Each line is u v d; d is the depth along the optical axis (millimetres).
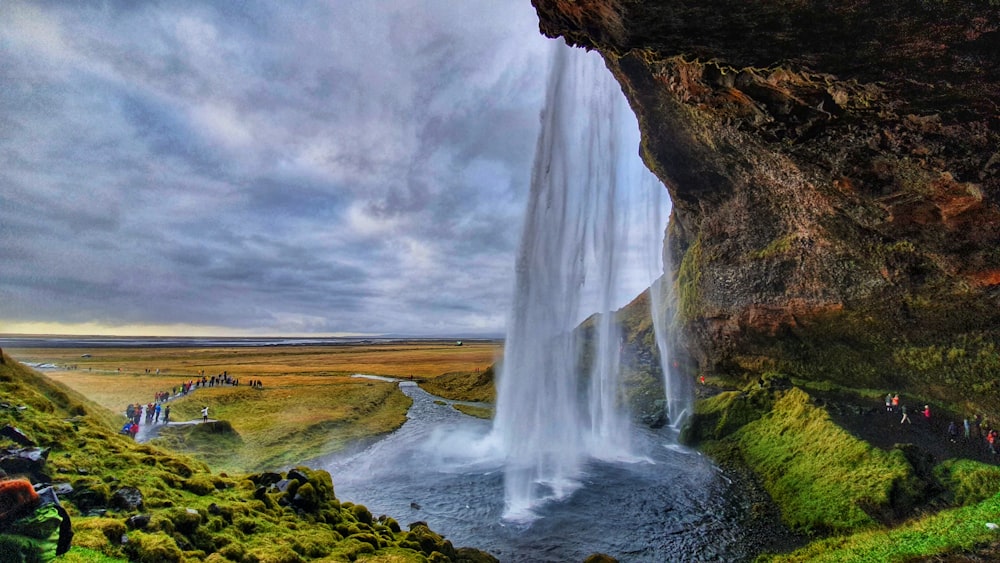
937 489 23109
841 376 39875
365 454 39875
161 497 12336
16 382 16250
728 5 13281
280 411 54656
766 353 46094
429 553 16797
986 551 14625
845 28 13680
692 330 55094
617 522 24703
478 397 71125
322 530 14453
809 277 39344
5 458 11258
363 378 99438
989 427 29031
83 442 13930
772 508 26156
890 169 22406
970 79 14648
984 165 18797
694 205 49844
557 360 40875
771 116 21297
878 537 18797
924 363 33625
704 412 41812
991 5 11938
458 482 31812
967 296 29188
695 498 27922
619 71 36781
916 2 12398
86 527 9711
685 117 36188
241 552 11430
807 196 32281
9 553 6535
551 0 17406
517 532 23656
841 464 26891
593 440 40719
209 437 37156
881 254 31781
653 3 13750
